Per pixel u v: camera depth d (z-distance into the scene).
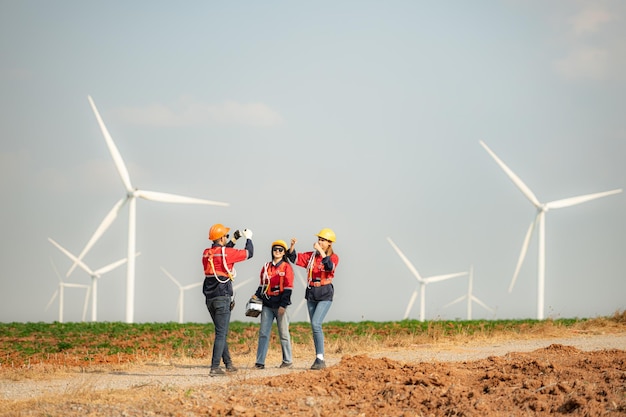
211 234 14.74
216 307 14.50
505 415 10.13
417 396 11.21
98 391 12.10
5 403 11.51
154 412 10.58
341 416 10.46
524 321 29.78
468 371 13.32
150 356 20.41
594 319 26.42
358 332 25.97
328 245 14.91
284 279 15.38
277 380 12.68
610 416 9.81
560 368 12.66
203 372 15.62
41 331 28.16
